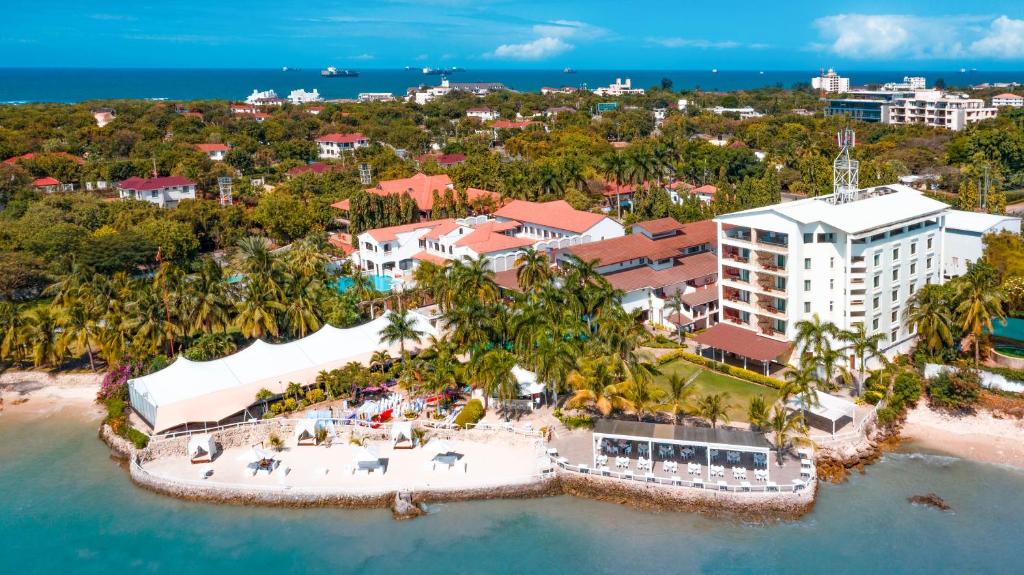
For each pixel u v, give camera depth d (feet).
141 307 307.78
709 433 231.30
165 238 470.39
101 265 433.07
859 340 266.98
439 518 223.71
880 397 266.57
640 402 246.68
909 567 194.49
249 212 556.51
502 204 555.69
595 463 235.61
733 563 198.70
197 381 270.46
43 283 437.17
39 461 262.47
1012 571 191.52
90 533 220.84
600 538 211.61
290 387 278.46
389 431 259.19
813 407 248.52
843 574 192.85
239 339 349.82
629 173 546.67
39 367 338.95
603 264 354.54
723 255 320.09
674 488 223.30
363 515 226.58
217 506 234.38
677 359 318.65
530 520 221.25
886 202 311.88
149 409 263.49
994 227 346.33
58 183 649.20
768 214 294.87
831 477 234.17
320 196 609.83
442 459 242.37
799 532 210.59
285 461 249.96
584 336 301.43
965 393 261.44
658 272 362.53
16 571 204.54
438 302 341.00
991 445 250.16
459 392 286.66
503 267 411.34
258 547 212.84
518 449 250.57
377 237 447.01
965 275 292.40
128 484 247.09
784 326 298.97
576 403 246.68
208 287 323.37
